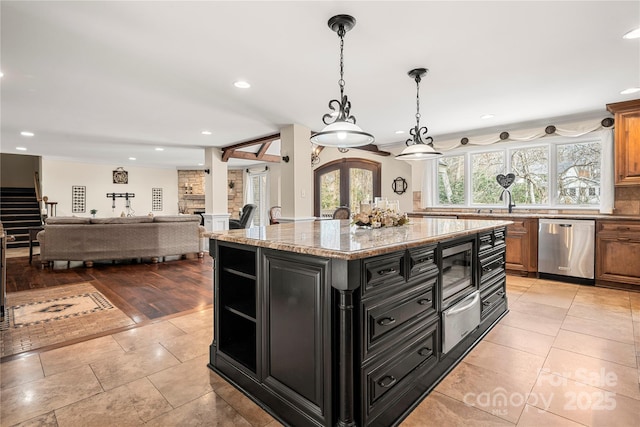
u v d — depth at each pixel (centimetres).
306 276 156
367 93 345
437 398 182
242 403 178
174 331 271
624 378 199
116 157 834
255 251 184
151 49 243
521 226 459
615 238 388
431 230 231
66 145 648
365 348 149
